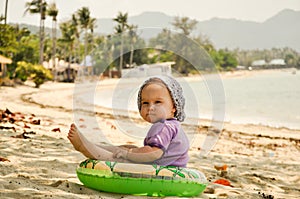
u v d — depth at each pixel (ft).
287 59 443.32
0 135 23.40
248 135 47.70
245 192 16.96
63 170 16.94
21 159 17.94
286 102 123.65
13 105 52.21
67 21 249.34
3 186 13.35
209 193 16.35
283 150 36.27
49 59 277.85
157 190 13.93
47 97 86.58
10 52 163.22
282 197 17.51
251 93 155.63
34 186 13.74
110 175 13.83
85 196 13.16
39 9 209.97
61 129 29.76
